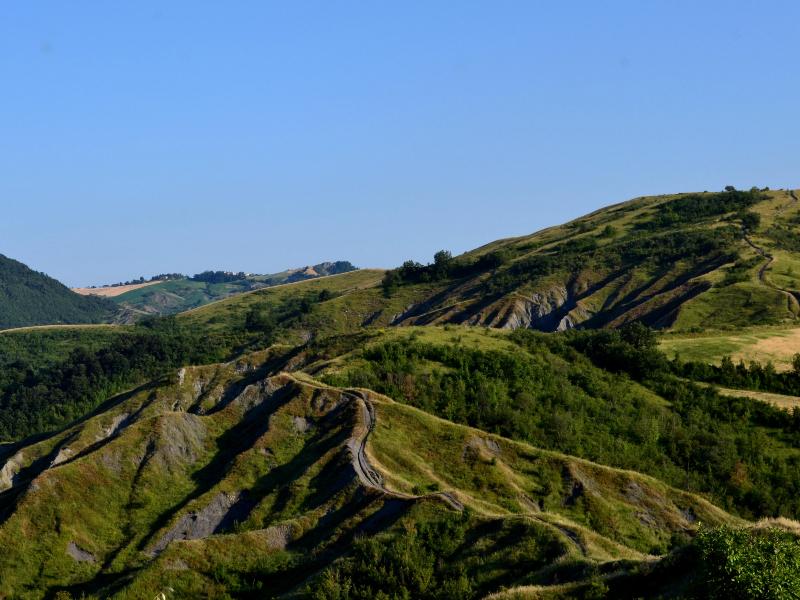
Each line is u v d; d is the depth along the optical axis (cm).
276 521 6234
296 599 4881
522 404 8556
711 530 3212
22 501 6825
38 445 10369
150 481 7300
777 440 8669
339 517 5969
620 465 7806
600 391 9369
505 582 4516
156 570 5547
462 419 8131
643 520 6525
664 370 10356
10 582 6188
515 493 6519
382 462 6688
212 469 7544
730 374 10338
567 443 7938
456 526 5219
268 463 7188
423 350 9750
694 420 8938
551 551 4628
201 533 6581
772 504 7469
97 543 6656
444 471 6762
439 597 4553
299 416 7725
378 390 8525
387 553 5034
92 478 7206
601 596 3797
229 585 5472
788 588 2880
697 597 3155
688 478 7825
